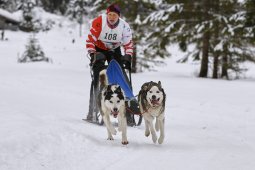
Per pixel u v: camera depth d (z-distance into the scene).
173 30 26.59
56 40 75.19
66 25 93.31
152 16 27.03
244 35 24.98
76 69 33.25
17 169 5.42
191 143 7.79
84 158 6.34
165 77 25.00
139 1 28.69
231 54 26.72
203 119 10.72
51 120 8.85
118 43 9.05
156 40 28.16
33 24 85.75
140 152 6.94
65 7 107.88
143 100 7.64
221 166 6.12
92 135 7.92
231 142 7.95
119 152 6.84
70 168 5.78
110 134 7.75
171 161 6.38
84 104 12.78
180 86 19.14
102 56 8.79
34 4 89.25
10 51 53.06
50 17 95.56
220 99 14.47
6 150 5.92
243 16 24.55
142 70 35.16
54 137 7.04
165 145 7.55
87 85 18.84
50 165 5.78
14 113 8.98
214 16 25.66
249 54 26.91
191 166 6.11
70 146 6.83
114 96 7.22
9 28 80.88
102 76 8.07
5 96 13.12
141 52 31.84
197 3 26.22
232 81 22.91
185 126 9.73
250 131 9.12
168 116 11.16
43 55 44.12
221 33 25.38
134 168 5.96
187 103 13.37
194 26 26.59
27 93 14.72
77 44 72.38
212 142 7.92
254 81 23.59
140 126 9.39
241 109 12.30
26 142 6.41
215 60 27.30
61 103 12.65
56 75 24.20
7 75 22.80
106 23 8.75
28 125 7.63
